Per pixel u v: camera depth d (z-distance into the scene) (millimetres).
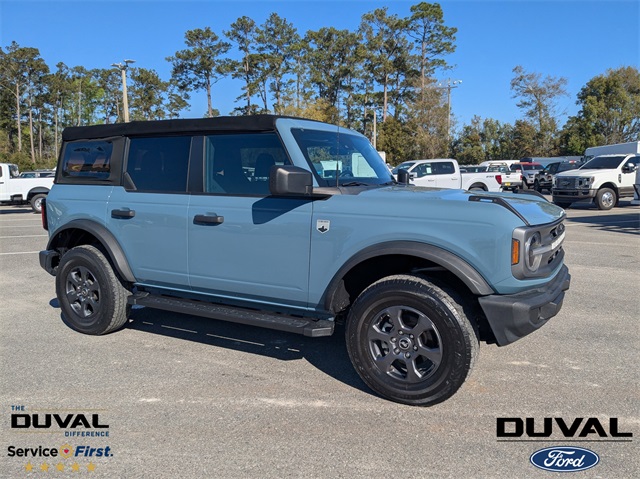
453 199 3541
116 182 4922
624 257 9023
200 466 2945
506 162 36500
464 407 3607
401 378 3615
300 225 3887
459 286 3713
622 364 4328
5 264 9156
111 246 4832
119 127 4953
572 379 4043
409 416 3492
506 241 3311
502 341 3355
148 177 4734
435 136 55250
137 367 4383
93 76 80562
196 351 4762
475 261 3373
